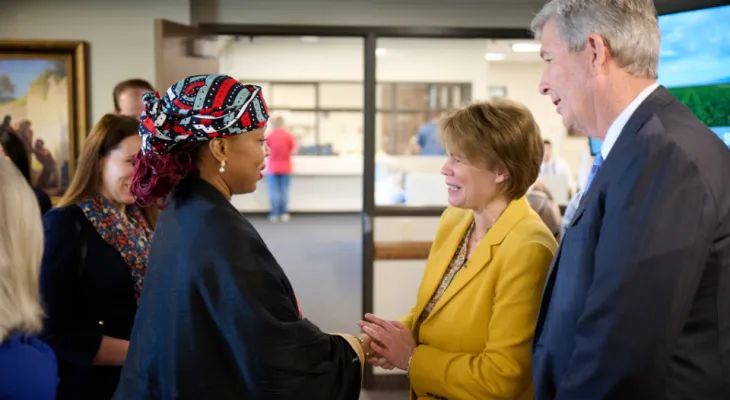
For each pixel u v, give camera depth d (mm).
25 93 3494
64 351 1459
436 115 4926
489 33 3551
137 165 1097
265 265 1062
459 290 1337
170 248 1072
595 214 1002
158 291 1070
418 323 1474
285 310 1064
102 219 1596
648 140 937
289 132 9898
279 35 3596
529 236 1272
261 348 1015
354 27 3518
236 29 3535
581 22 1038
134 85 2748
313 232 8438
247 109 1101
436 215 3633
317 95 9969
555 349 1059
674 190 890
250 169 1146
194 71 3402
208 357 1023
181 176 1086
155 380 1054
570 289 1030
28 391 903
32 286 960
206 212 1066
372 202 3598
